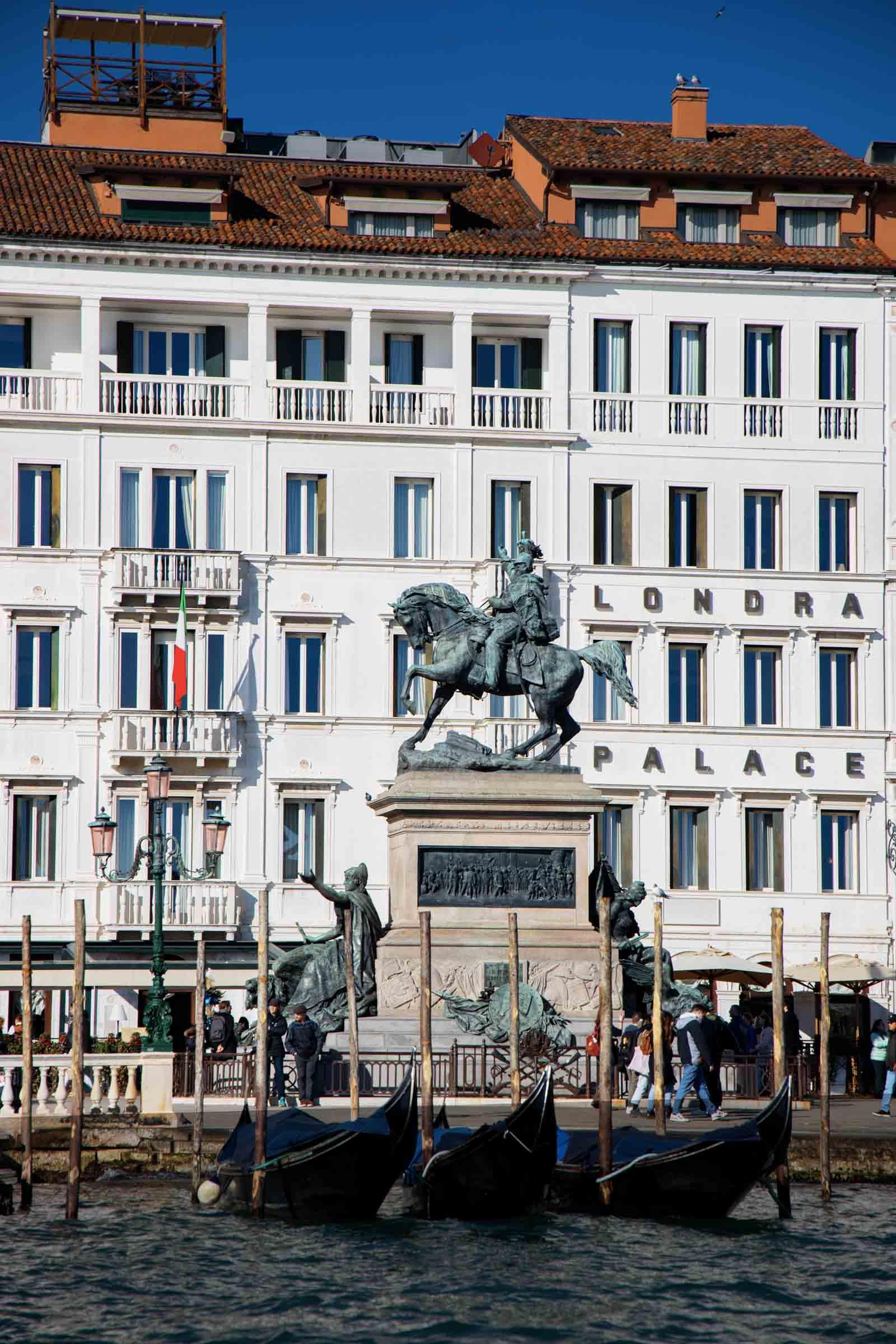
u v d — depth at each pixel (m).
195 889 171.38
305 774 175.62
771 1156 90.31
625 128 197.88
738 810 180.62
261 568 176.88
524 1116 90.50
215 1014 125.06
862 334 186.75
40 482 175.12
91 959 167.75
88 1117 107.88
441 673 118.31
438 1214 91.44
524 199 192.38
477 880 116.25
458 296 181.50
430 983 95.69
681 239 188.25
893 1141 100.00
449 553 180.00
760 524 185.38
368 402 179.75
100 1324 76.38
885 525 185.88
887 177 193.38
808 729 182.38
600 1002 93.50
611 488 183.38
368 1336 74.69
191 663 175.12
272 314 180.00
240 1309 78.06
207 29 196.50
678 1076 107.88
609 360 184.75
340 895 116.06
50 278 175.62
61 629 173.75
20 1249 86.94
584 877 117.12
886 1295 79.19
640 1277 81.88
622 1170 90.50
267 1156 91.44
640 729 180.12
